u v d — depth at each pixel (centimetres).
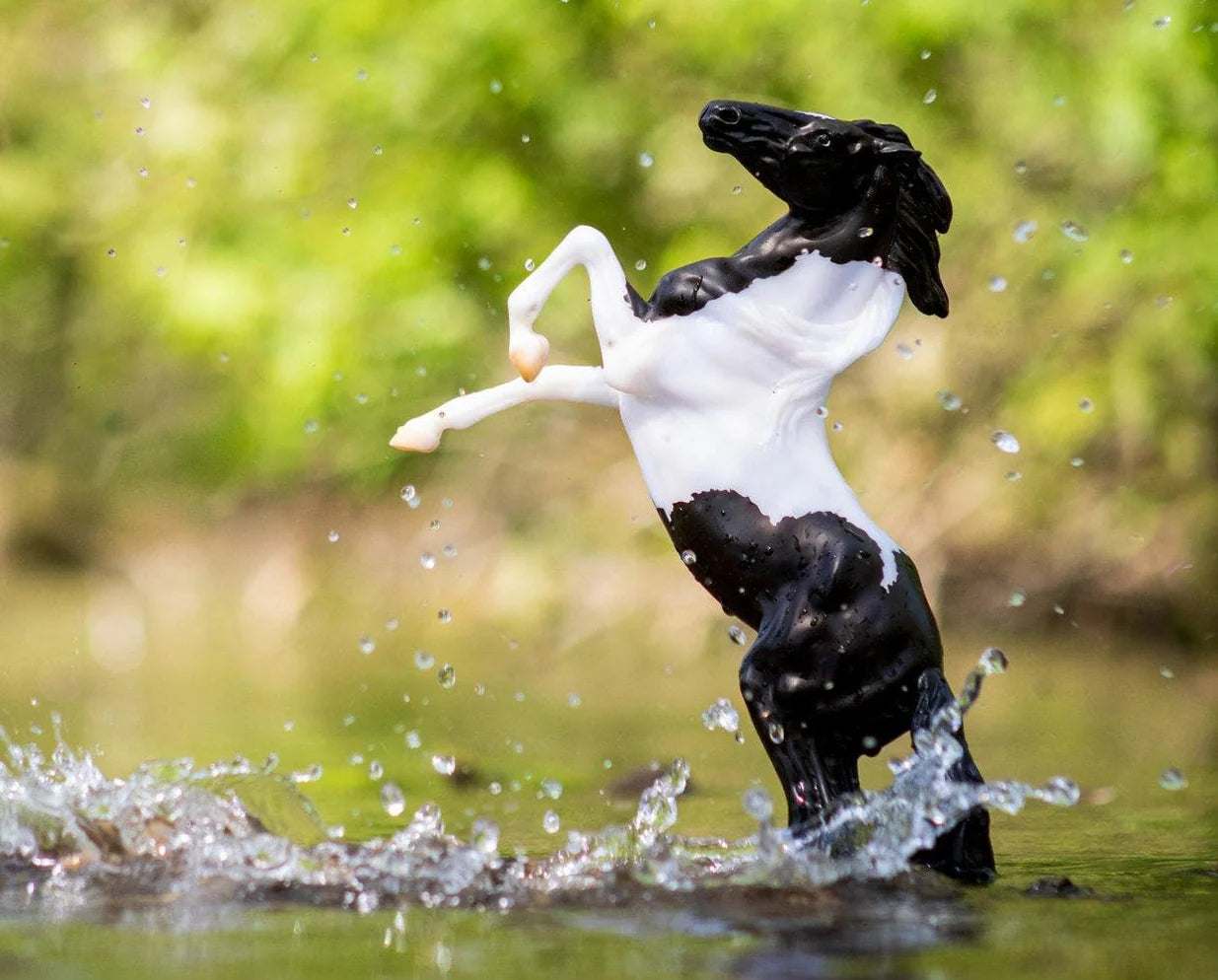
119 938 723
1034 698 1767
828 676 844
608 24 2234
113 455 3191
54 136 2597
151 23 2464
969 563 2322
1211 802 1120
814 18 2078
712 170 2303
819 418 884
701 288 872
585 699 1759
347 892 806
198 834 880
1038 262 2178
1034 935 721
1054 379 2225
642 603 2433
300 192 2291
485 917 761
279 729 1512
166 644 2402
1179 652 2145
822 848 829
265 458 2622
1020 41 2091
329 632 2519
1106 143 1973
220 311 2248
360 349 2262
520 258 2323
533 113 2255
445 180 2241
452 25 2186
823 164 855
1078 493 2286
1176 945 700
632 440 894
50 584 3086
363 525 2934
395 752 1367
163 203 2361
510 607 2538
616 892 801
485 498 2766
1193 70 1970
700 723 1559
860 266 868
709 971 658
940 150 2191
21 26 2617
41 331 2995
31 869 845
